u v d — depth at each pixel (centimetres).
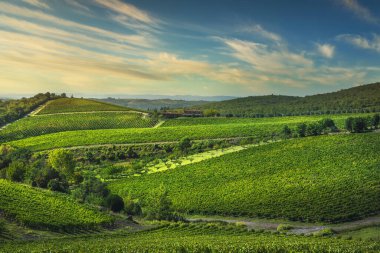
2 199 7031
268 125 18238
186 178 12038
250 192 10269
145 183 12000
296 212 8425
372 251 4694
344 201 8719
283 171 11475
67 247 4844
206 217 9119
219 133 17150
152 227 7319
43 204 7325
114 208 8525
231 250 4750
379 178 9950
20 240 5462
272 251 4722
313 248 4778
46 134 18562
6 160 11856
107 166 14325
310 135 15000
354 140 13062
